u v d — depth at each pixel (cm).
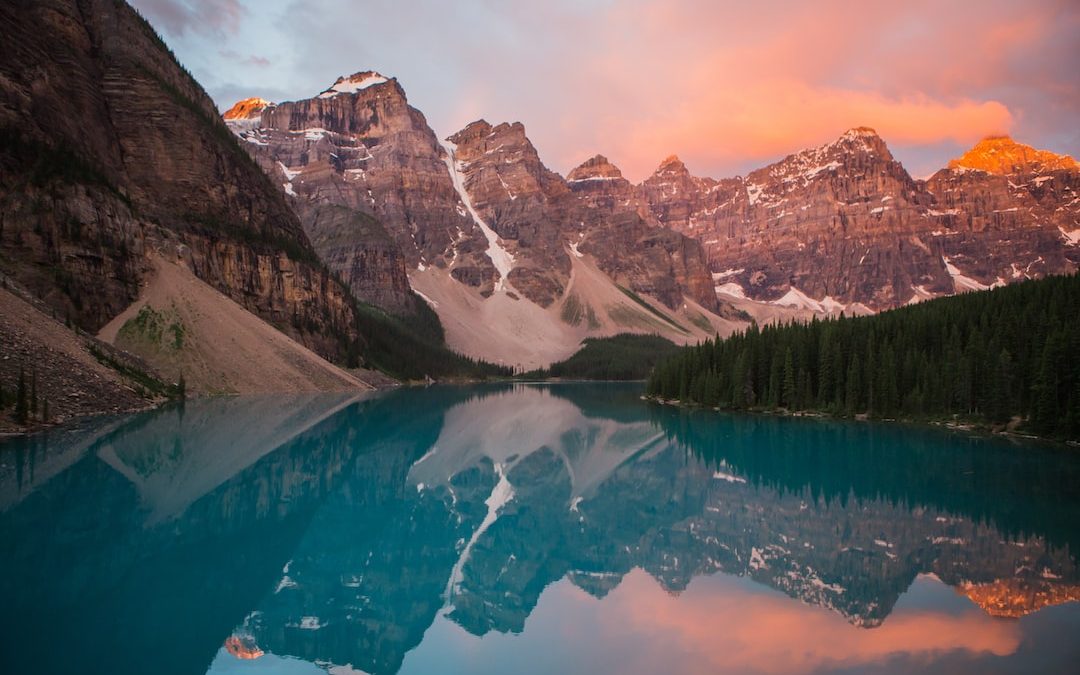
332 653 2223
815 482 5672
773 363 12488
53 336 8500
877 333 12112
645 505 4806
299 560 3238
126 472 4909
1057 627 2520
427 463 6450
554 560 3438
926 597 2872
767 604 2794
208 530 3631
